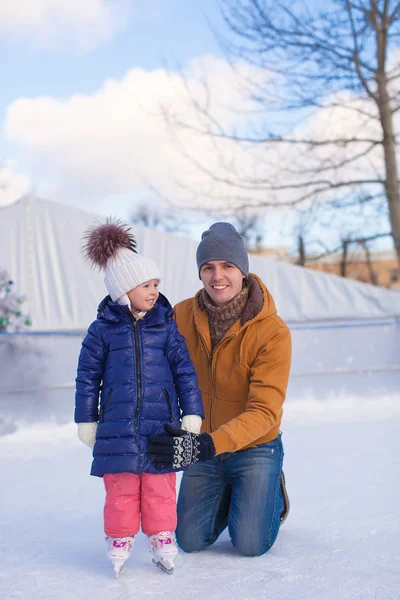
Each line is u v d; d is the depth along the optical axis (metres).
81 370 2.58
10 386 8.77
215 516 2.73
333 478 3.83
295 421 6.10
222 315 2.77
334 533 2.81
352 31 15.98
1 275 9.22
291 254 19.19
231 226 2.81
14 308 9.05
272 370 2.66
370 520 2.96
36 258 12.20
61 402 7.78
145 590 2.26
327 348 10.62
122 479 2.45
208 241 2.72
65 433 5.84
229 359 2.77
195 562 2.57
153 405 2.49
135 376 2.49
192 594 2.21
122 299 2.59
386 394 7.63
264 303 2.75
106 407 2.49
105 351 2.57
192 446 2.36
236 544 2.59
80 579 2.38
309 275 13.35
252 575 2.37
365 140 16.48
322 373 10.39
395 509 3.12
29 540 2.88
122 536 2.42
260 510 2.58
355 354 10.73
